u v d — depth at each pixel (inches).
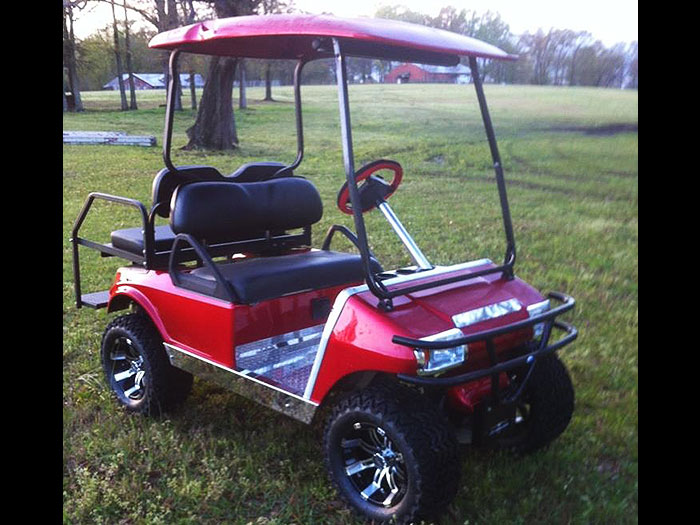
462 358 92.5
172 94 117.3
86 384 137.6
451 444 87.9
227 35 97.0
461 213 296.8
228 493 102.1
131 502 99.4
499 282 108.7
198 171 127.4
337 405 94.4
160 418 125.2
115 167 407.2
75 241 133.3
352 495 95.1
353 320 92.4
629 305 183.2
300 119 142.1
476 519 95.3
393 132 538.3
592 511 98.0
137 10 618.2
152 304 121.6
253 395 106.1
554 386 107.2
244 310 108.8
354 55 96.7
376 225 276.4
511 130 474.6
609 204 301.3
